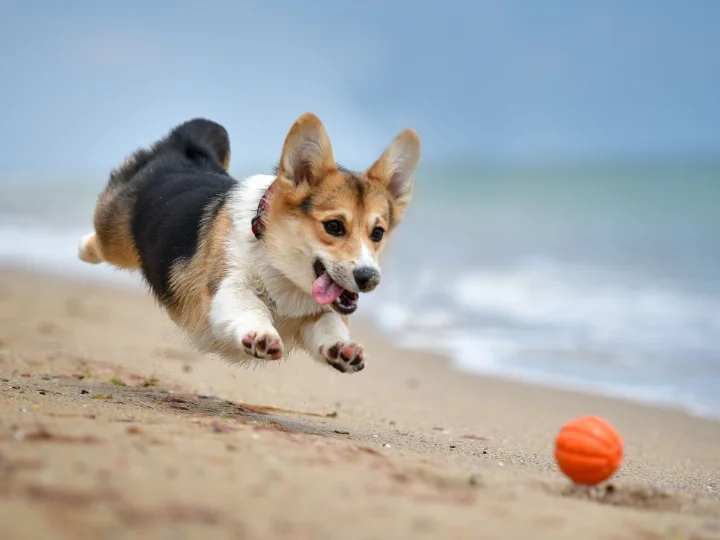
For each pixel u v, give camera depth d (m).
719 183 41.19
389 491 4.60
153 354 12.02
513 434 9.19
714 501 5.82
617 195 38.22
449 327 16.48
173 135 9.70
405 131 7.48
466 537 3.99
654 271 21.19
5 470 4.21
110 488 4.10
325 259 6.83
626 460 8.22
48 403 6.49
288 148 6.90
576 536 4.19
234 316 6.97
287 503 4.18
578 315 17.14
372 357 14.26
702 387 12.45
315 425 7.82
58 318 14.98
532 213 34.00
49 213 37.50
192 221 7.79
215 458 4.83
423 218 33.34
